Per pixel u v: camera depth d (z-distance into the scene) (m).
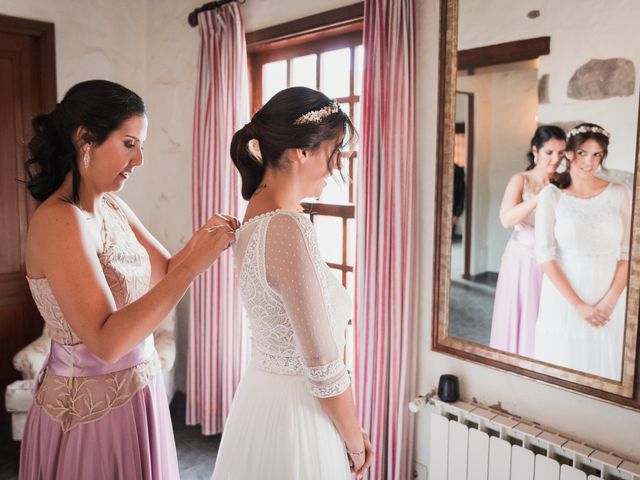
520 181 1.83
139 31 3.68
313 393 1.21
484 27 1.87
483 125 1.91
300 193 1.28
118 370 1.45
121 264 1.47
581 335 1.73
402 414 2.23
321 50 2.69
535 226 1.80
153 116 3.69
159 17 3.55
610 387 1.67
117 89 1.35
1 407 3.41
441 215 2.07
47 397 1.42
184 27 3.34
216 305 3.03
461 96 1.96
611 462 1.65
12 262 3.40
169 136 3.56
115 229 1.50
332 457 1.30
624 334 1.63
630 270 1.60
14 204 3.38
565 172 1.71
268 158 1.24
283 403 1.29
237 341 3.03
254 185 1.32
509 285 1.89
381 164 2.21
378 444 2.29
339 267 2.75
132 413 1.46
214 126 2.98
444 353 2.12
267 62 2.98
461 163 1.99
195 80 3.30
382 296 2.23
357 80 2.55
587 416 1.77
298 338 1.19
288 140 1.20
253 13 2.88
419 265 2.21
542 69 1.74
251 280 1.23
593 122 1.63
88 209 1.41
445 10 1.97
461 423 2.01
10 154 3.34
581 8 1.63
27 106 3.38
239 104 2.86
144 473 1.50
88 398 1.41
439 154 2.05
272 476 1.28
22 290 3.45
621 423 1.70
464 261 2.02
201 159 3.09
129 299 1.48
